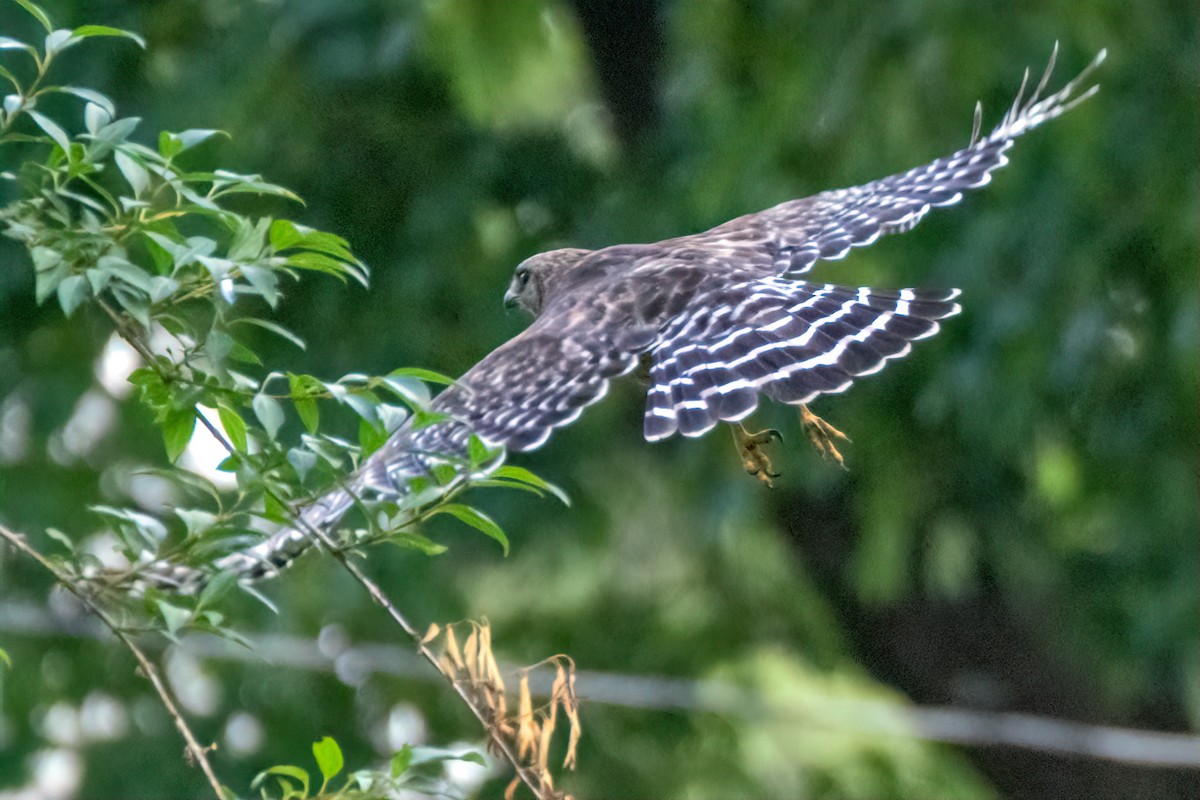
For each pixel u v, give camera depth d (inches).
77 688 562.6
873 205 272.2
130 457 557.0
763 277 238.8
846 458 527.2
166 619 205.0
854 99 494.9
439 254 537.6
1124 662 536.7
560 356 230.2
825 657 560.7
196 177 199.2
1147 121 482.6
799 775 530.3
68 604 508.7
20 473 547.5
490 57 528.1
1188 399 494.3
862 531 529.3
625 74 577.9
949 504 532.1
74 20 494.3
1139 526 509.4
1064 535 523.8
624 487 565.9
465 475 196.5
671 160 555.5
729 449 542.0
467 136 542.9
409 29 509.7
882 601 539.2
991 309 487.8
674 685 538.9
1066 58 483.5
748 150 513.7
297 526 199.6
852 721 535.8
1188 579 506.0
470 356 537.6
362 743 567.8
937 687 569.6
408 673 540.7
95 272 193.6
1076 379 485.1
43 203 200.7
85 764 562.6
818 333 213.0
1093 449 504.7
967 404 495.2
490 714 213.0
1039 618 554.6
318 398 198.4
